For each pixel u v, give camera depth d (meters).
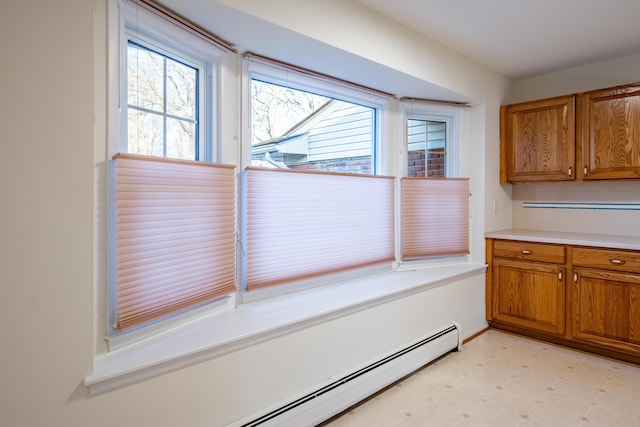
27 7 1.12
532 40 2.73
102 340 1.41
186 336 1.63
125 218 1.43
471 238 3.45
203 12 1.64
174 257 1.63
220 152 1.95
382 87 2.80
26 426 1.13
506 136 3.48
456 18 2.38
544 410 2.13
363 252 2.72
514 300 3.23
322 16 1.97
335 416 2.08
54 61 1.17
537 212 3.63
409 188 3.09
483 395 2.29
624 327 2.67
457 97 3.12
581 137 3.02
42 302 1.16
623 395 2.29
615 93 2.83
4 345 1.09
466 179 3.35
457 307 3.07
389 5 2.21
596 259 2.78
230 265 1.95
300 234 2.31
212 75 1.93
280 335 1.84
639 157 2.73
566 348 3.00
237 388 1.68
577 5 2.23
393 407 2.17
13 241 1.10
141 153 1.63
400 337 2.54
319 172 2.40
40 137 1.15
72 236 1.22
